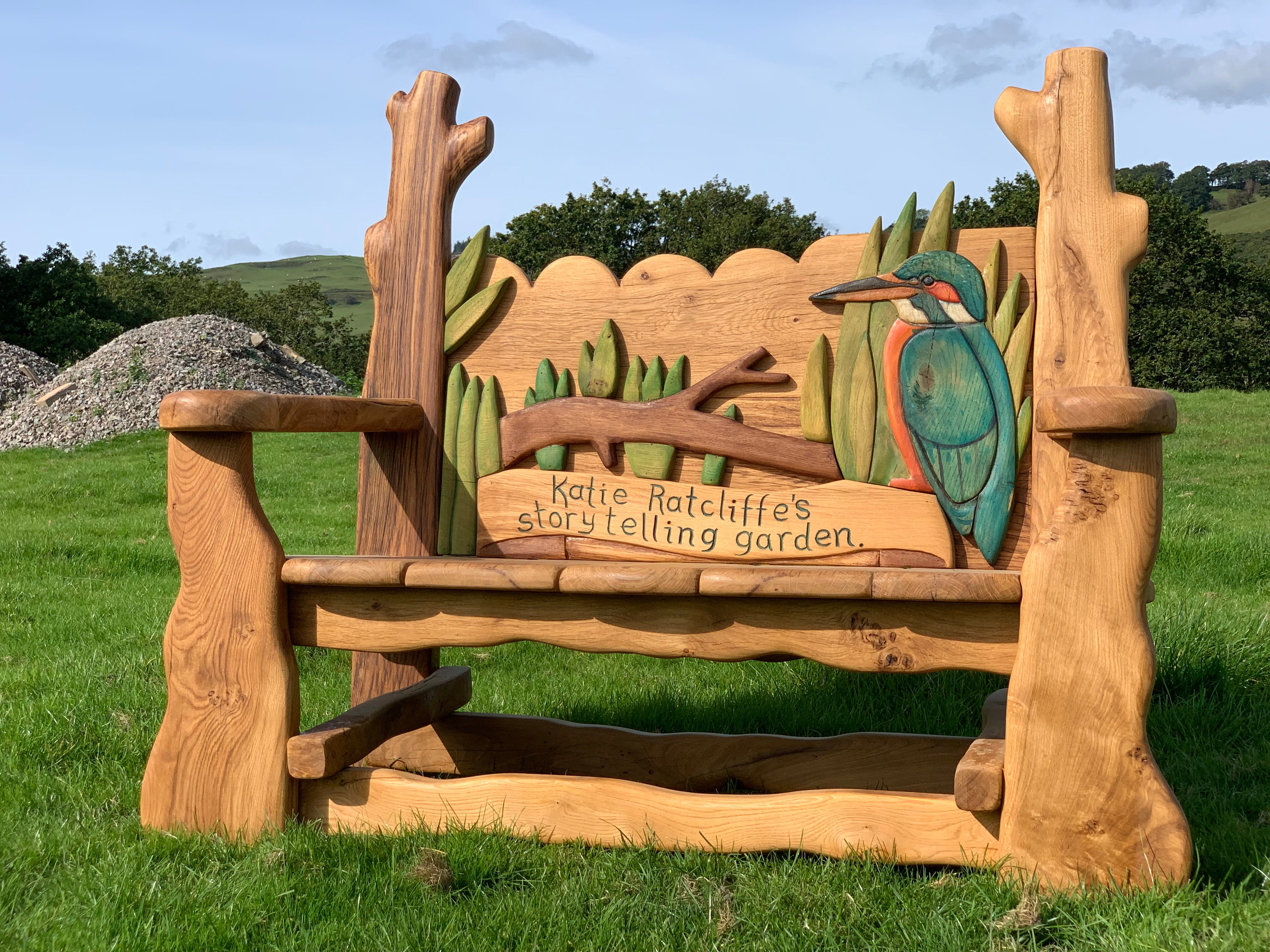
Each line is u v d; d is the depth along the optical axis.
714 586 2.01
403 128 2.75
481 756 2.76
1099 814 1.85
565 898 1.89
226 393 2.13
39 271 37.84
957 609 1.98
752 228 46.81
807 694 3.46
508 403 2.64
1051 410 1.85
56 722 2.96
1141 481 1.84
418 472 2.65
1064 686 1.87
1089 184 2.16
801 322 2.45
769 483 2.44
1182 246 41.00
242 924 1.77
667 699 3.39
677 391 2.53
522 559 2.55
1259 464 11.49
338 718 2.34
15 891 1.89
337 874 1.96
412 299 2.69
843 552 2.34
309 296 56.69
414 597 2.22
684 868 2.02
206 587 2.21
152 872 1.97
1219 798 2.41
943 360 2.31
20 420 15.20
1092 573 1.86
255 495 2.25
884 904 1.85
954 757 2.54
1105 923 1.73
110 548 6.94
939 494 2.29
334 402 2.30
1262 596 4.84
